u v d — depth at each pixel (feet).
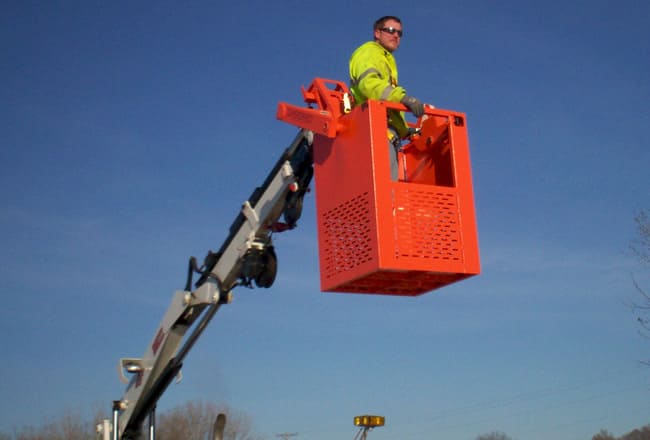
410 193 19.72
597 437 189.37
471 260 20.03
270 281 27.94
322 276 21.08
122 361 32.91
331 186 20.99
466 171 20.61
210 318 30.66
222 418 34.04
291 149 26.21
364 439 63.52
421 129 23.13
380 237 19.12
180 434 90.02
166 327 31.45
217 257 29.37
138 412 33.94
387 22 23.09
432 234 19.74
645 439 182.91
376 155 19.57
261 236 27.78
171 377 32.76
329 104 21.20
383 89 20.51
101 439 33.81
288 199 26.50
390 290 21.94
